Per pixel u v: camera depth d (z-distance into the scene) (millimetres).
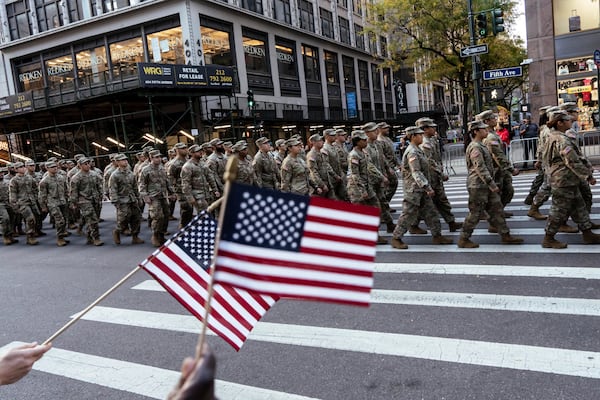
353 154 8805
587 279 5742
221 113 27281
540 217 9180
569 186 6887
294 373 4184
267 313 5672
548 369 3824
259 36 32562
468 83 28328
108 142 30625
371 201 9055
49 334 5742
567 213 6984
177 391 1213
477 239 8219
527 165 16625
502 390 3604
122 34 29141
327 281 2377
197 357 1358
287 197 2373
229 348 4828
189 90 23203
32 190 13055
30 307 6910
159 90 22234
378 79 50781
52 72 32312
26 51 32750
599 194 11039
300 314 5551
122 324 5824
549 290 5512
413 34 27344
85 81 30438
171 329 5523
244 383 4078
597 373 3697
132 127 29938
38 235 14102
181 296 3164
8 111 27359
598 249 6875
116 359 4820
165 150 26703
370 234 2449
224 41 29484
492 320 4855
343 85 43094
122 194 10977
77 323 6004
